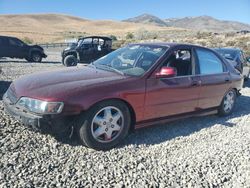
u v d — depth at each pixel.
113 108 4.35
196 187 3.49
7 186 3.20
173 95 5.02
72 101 3.97
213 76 5.83
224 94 6.22
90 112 4.12
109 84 4.32
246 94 9.55
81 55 16.84
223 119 6.30
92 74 4.71
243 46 34.44
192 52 5.55
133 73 4.74
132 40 47.28
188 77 5.29
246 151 4.57
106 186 3.39
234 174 3.85
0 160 3.71
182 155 4.32
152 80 4.72
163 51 5.10
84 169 3.71
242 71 11.16
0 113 5.34
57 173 3.56
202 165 4.03
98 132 4.24
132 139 4.79
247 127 5.82
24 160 3.77
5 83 8.94
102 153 4.21
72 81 4.36
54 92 4.00
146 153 4.32
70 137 4.26
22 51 19.27
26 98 4.07
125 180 3.55
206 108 5.85
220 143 4.86
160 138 4.92
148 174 3.72
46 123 3.91
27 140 4.33
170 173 3.78
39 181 3.35
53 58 23.89
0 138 4.30
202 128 5.58
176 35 55.84
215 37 44.44
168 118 5.12
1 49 18.62
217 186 3.55
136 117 4.63
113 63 5.30
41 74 4.87
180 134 5.17
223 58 6.38
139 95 4.54
